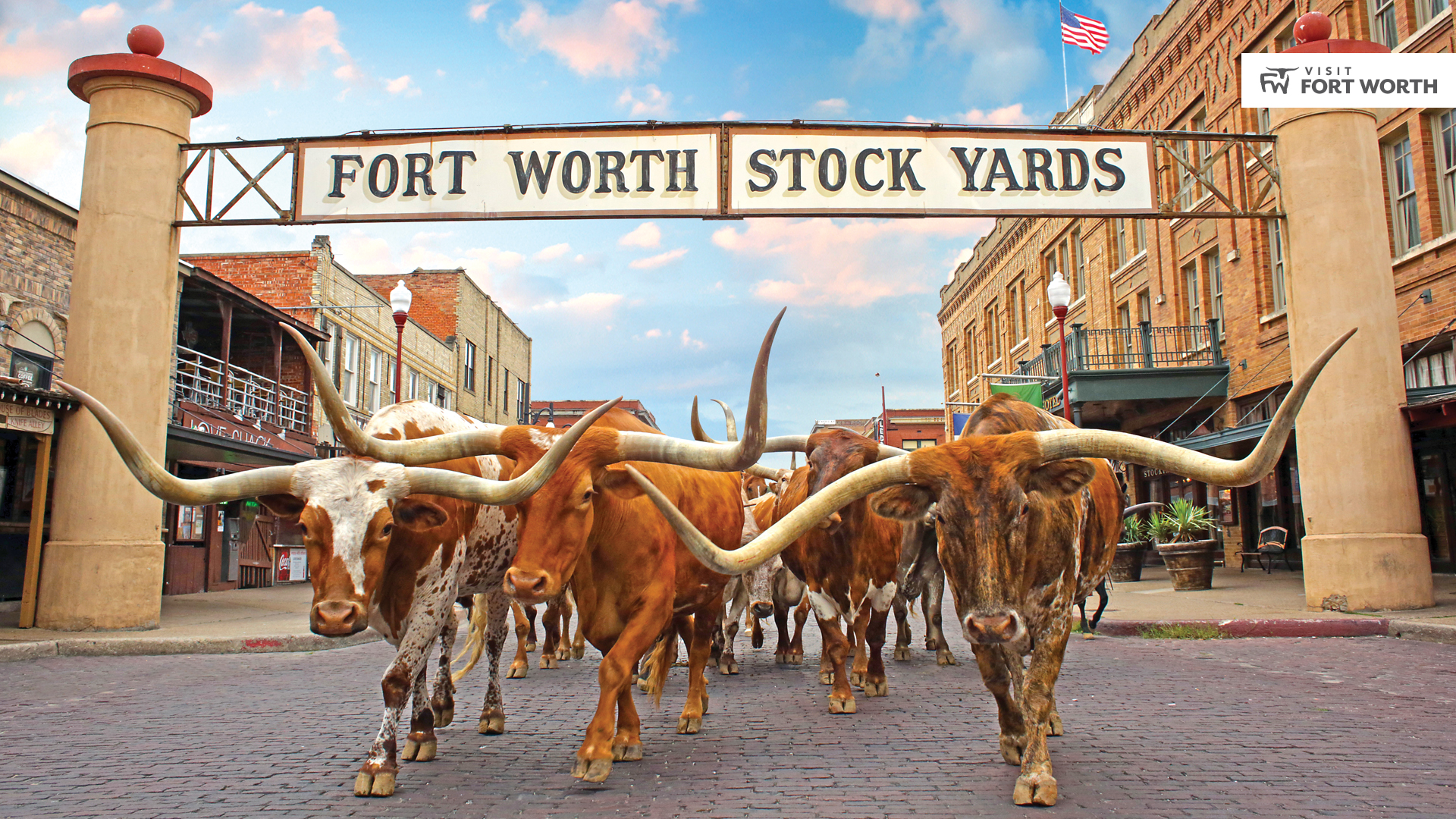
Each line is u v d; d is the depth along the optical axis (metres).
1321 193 11.19
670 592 4.90
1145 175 11.48
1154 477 22.30
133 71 10.90
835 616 6.24
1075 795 4.09
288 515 4.47
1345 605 10.53
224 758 5.01
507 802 4.12
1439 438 14.38
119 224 10.84
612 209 11.09
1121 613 11.17
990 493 3.85
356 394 25.95
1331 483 10.84
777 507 7.54
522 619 8.12
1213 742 5.04
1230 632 9.73
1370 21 15.04
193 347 21.12
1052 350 21.28
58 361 15.66
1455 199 13.61
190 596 16.20
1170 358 20.83
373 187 11.20
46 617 10.32
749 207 11.09
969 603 3.82
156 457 10.89
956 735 5.38
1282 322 16.55
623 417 5.45
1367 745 4.94
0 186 14.39
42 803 4.14
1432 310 13.84
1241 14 17.92
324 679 7.94
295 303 23.53
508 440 4.62
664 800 4.12
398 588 4.58
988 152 11.33
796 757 4.91
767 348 4.05
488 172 11.18
